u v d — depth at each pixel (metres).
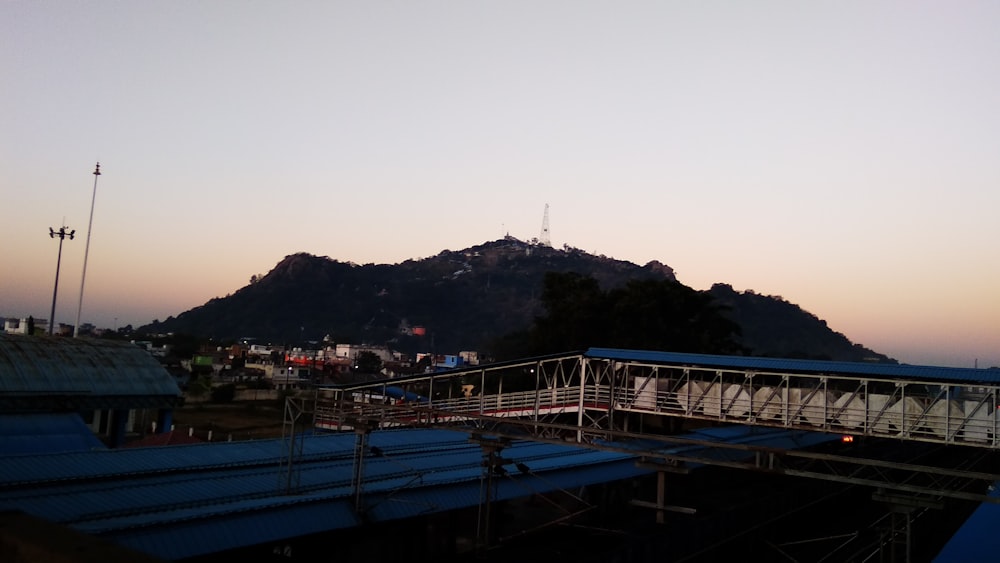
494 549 30.91
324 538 27.81
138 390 49.94
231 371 125.88
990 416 36.25
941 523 40.84
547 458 41.12
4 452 35.31
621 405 48.25
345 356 191.75
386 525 30.09
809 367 41.56
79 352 49.97
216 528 23.95
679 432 58.06
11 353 45.44
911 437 38.03
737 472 50.72
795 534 39.53
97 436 47.47
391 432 46.44
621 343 73.94
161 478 29.92
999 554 22.64
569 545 31.81
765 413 44.84
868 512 46.44
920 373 38.09
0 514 4.24
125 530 22.03
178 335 189.38
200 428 67.94
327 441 40.31
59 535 3.76
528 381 78.75
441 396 91.50
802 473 22.08
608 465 40.81
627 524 36.12
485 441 29.12
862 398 41.53
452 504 31.39
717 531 32.00
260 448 36.91
